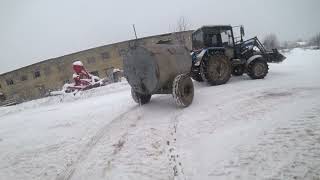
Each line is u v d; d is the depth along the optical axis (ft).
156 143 14.26
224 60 28.94
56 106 35.70
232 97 22.29
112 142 15.47
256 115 16.22
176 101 20.58
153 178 10.66
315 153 10.19
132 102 26.84
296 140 11.59
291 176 9.09
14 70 112.37
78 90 47.62
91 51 107.65
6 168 14.01
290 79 28.63
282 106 17.16
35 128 22.43
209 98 23.07
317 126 12.62
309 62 49.19
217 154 11.84
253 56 31.78
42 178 12.22
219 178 9.89
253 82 29.01
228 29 31.76
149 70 20.62
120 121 19.86
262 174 9.57
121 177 11.12
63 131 19.66
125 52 22.58
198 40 31.81
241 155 11.27
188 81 21.65
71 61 108.27
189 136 14.61
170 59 21.38
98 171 12.05
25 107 40.06
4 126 26.27
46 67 109.70
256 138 12.66
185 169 11.02
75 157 14.08
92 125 20.02
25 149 16.79
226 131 14.39
